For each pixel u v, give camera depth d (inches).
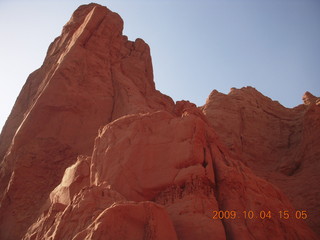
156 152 616.1
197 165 593.0
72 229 480.7
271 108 1405.0
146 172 600.1
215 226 522.0
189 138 619.2
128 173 599.5
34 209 799.7
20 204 804.0
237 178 609.9
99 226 436.8
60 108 966.4
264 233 564.4
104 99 1025.5
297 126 1285.7
